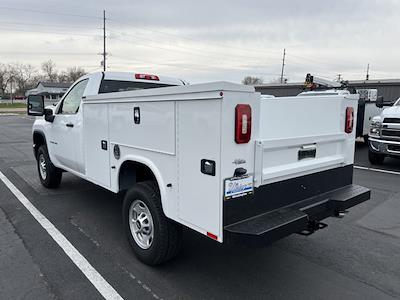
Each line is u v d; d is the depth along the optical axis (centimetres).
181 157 293
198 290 316
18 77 9969
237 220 276
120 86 499
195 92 272
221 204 264
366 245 416
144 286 321
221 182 262
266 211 298
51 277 336
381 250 403
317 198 344
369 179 768
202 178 276
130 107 352
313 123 349
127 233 378
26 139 1558
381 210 545
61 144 541
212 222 273
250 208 284
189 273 345
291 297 307
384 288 323
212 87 258
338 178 377
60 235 436
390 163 982
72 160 508
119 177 390
